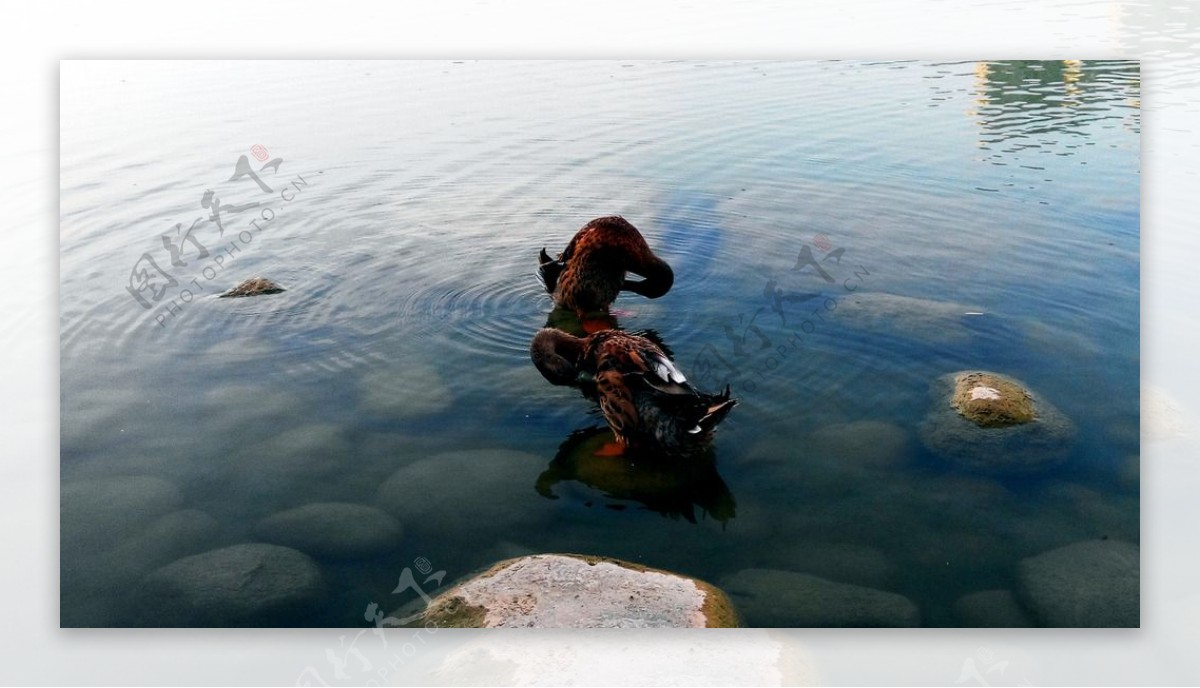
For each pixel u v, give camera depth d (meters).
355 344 2.62
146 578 1.73
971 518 1.87
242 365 2.49
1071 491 1.94
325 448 2.12
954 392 2.25
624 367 2.16
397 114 4.07
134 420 2.22
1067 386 2.30
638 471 2.04
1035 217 3.18
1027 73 3.94
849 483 1.98
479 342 2.64
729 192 3.49
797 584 1.71
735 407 2.26
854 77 4.32
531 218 3.42
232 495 1.96
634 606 1.62
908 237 3.11
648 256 2.85
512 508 1.92
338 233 3.32
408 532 1.86
